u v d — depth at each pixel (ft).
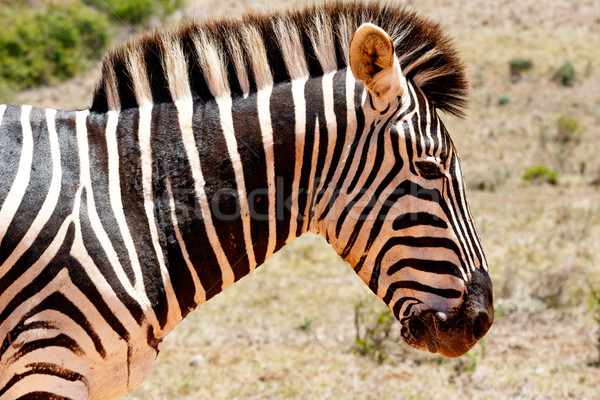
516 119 213.46
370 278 18.90
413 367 50.34
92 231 17.39
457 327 18.25
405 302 18.49
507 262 81.35
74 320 17.17
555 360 52.44
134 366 18.49
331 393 43.50
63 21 230.68
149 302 17.79
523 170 167.73
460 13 300.40
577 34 291.38
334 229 18.85
